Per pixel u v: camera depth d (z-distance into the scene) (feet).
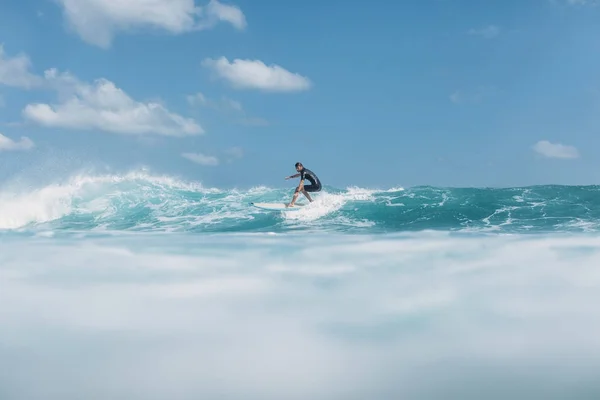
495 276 22.86
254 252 30.22
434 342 14.82
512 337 15.06
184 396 11.63
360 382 12.29
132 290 20.95
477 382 12.15
